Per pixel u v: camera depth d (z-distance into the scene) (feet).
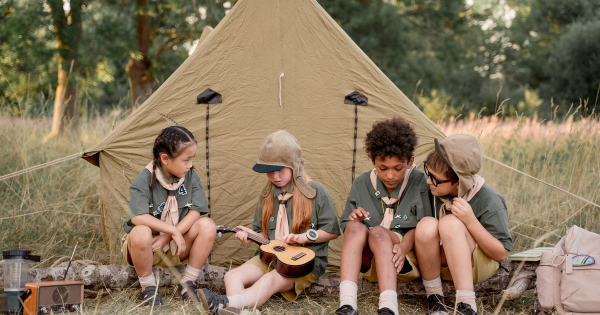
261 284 8.71
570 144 19.21
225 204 11.92
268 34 11.66
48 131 22.40
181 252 9.62
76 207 15.23
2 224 13.65
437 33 68.13
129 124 11.18
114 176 11.21
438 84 66.69
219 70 11.59
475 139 8.64
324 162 11.93
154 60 48.55
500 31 81.92
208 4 46.42
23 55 38.60
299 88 11.80
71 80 37.55
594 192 15.08
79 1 40.42
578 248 8.71
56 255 12.45
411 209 9.41
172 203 9.68
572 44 62.75
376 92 11.73
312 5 11.60
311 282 9.68
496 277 9.55
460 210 8.43
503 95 70.44
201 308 8.27
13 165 17.26
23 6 39.91
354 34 62.39
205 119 11.64
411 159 9.56
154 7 48.16
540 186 16.67
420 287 9.53
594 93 59.98
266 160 9.58
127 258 9.53
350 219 9.12
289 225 9.87
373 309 9.19
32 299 8.09
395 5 66.85
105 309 8.72
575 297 8.29
